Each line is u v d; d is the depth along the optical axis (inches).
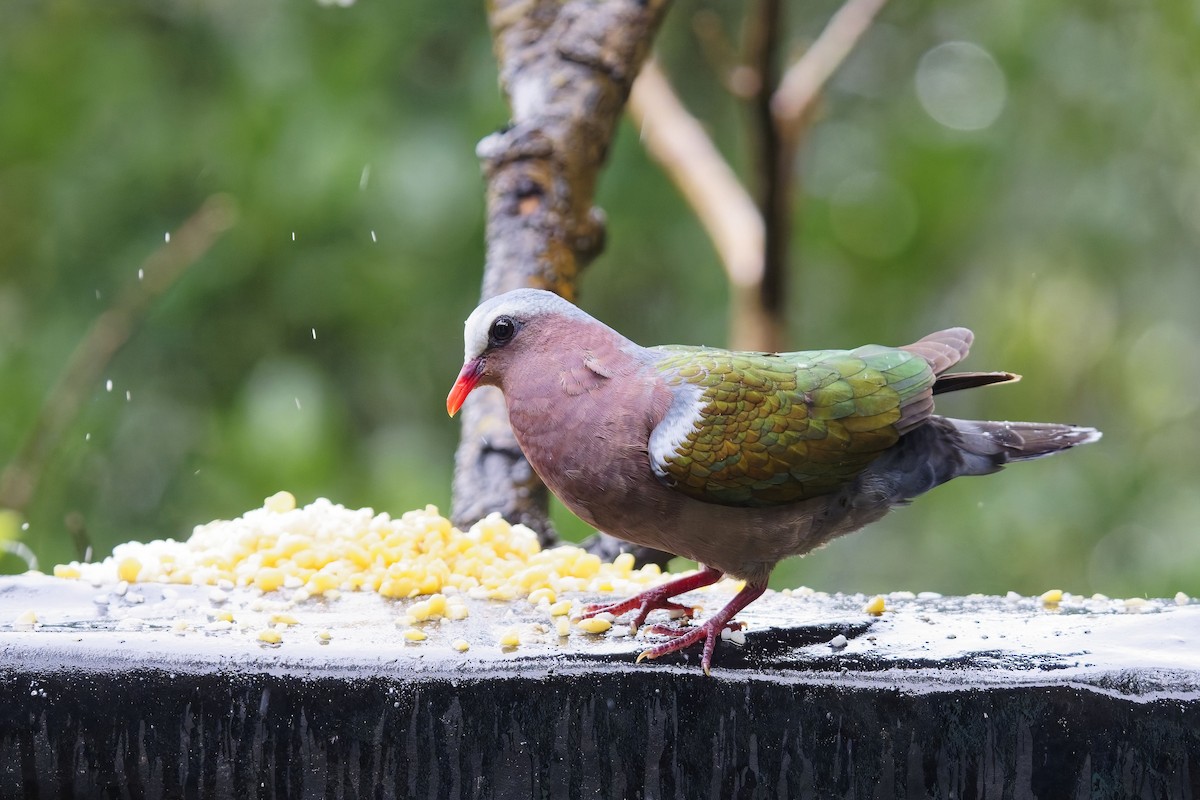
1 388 508.7
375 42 527.5
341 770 215.8
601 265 573.6
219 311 535.5
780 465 260.7
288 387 503.5
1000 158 564.1
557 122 390.3
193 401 534.9
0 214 535.5
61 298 529.0
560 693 218.2
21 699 213.0
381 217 523.5
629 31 403.5
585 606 259.0
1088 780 213.9
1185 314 585.6
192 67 549.6
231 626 237.0
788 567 574.6
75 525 383.9
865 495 274.1
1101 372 601.3
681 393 262.2
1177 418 586.9
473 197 525.3
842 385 266.1
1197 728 210.2
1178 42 557.6
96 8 549.0
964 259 587.2
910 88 598.2
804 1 618.5
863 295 584.4
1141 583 533.0
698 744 221.0
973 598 282.8
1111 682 213.2
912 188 566.3
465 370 274.1
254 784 215.3
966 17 591.8
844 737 218.2
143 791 215.2
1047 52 560.7
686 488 259.8
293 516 295.0
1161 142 567.2
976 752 215.6
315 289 527.5
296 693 214.4
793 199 454.6
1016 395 596.7
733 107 604.4
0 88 537.0
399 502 502.0
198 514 512.4
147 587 263.3
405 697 215.5
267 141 521.0
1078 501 558.6
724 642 235.8
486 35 536.4
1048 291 591.8
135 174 533.0
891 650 231.5
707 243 571.2
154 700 213.6
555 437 266.2
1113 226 568.1
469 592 267.4
